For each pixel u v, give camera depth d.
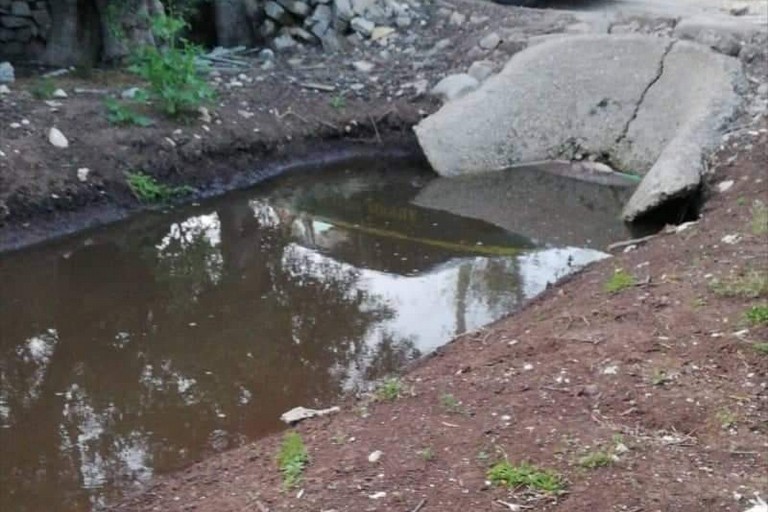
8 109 7.84
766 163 7.41
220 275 6.73
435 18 10.84
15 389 5.21
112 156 7.69
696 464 3.51
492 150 8.99
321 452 3.79
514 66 9.46
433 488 3.40
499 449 3.62
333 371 5.31
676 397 3.99
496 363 4.55
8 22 9.51
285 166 8.70
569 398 4.04
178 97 8.22
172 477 4.06
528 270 6.76
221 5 10.68
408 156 9.18
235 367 5.41
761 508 3.16
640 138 8.85
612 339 4.59
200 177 8.10
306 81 9.73
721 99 8.45
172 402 5.03
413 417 4.00
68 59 9.46
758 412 3.88
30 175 7.19
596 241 7.34
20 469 4.42
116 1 9.30
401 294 6.41
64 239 7.07
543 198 8.36
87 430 4.77
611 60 9.34
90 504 4.10
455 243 7.32
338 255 7.11
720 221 6.48
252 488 3.65
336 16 10.54
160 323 5.99
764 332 4.50
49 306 6.21
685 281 5.29
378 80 9.89
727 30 9.63
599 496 3.29
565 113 9.19
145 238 7.33
